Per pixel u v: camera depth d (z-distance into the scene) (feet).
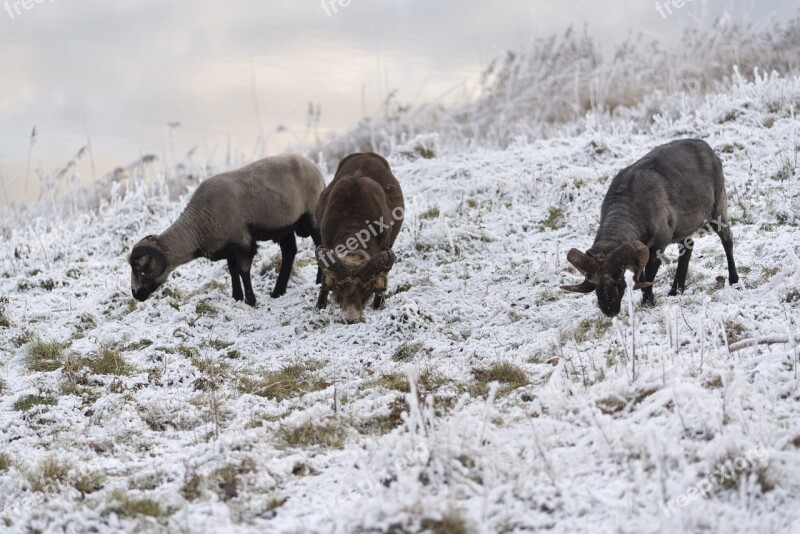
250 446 18.95
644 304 25.82
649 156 26.12
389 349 25.64
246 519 15.93
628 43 60.44
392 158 44.60
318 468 17.80
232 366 25.40
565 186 35.76
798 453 15.96
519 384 21.56
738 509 14.71
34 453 20.22
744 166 35.58
